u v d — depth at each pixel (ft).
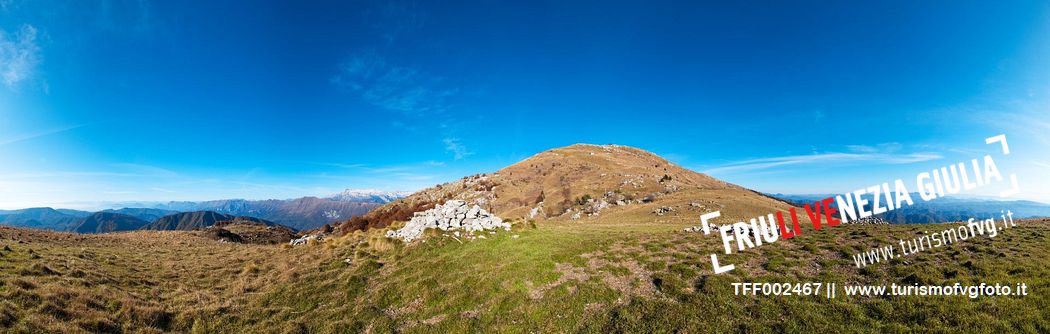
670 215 287.89
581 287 70.49
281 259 107.34
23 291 56.08
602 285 71.00
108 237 143.02
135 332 55.11
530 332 58.03
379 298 74.95
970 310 50.90
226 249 134.82
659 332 52.65
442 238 112.98
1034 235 90.43
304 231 332.60
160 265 96.37
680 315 56.49
